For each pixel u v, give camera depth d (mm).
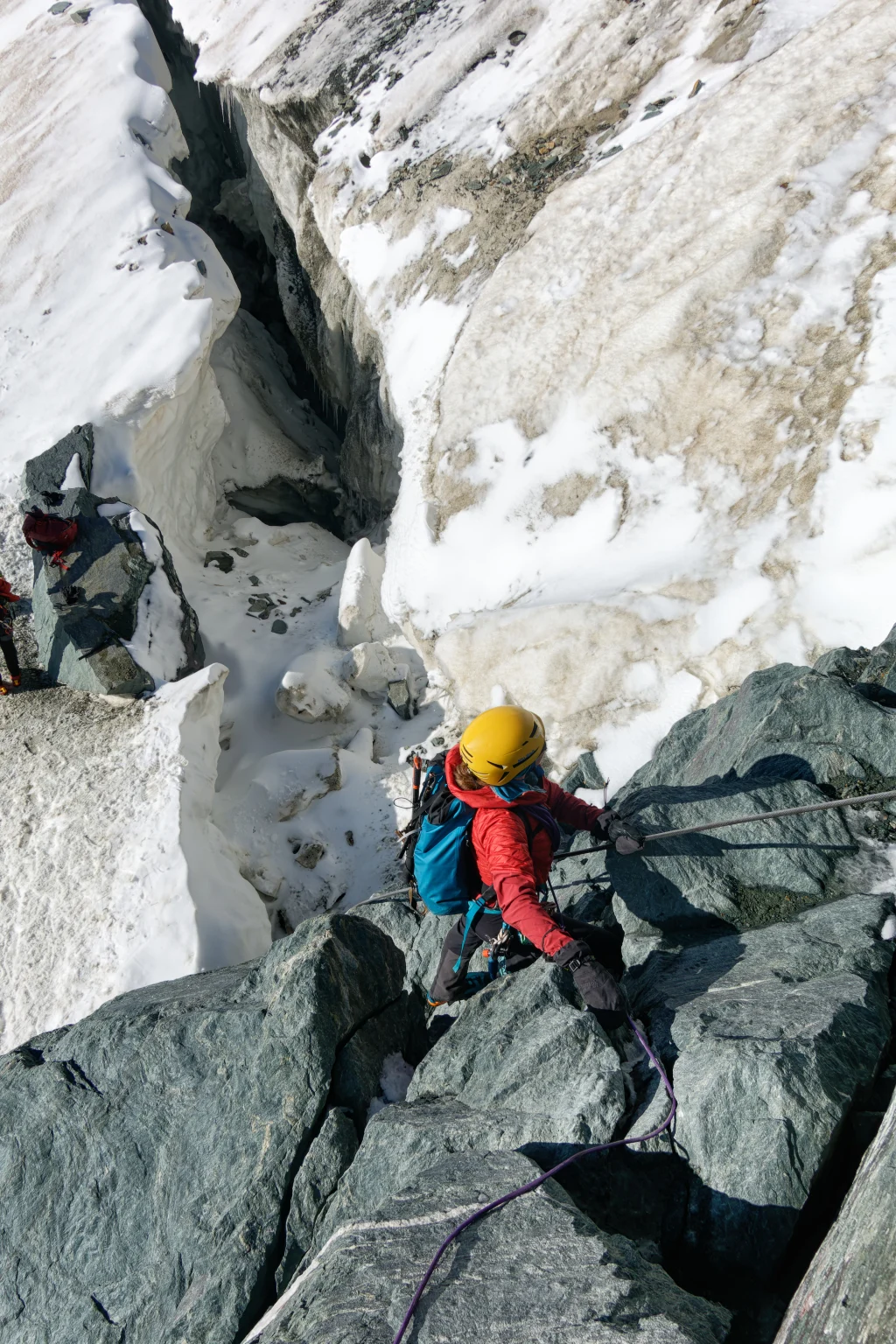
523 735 2998
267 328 15844
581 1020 3086
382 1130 3127
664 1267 2539
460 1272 2305
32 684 9383
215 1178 3549
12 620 9789
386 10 13891
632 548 8188
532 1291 2217
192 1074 3777
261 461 13312
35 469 10398
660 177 9875
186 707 8562
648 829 3764
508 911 3014
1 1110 4078
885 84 8828
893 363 7355
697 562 7598
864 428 7242
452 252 11305
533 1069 3078
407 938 4375
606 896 4027
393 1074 3648
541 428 9344
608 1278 2205
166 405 10867
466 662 8688
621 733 7344
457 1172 2693
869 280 7938
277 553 12023
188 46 15938
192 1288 3359
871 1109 2678
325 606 10805
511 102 11984
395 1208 2605
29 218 12844
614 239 9844
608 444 8766
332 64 13500
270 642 10367
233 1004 3877
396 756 9031
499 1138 2883
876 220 8172
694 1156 2648
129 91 14016
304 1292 2463
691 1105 2686
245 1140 3543
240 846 8445
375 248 12094
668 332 8773
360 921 3904
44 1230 3846
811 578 6914
